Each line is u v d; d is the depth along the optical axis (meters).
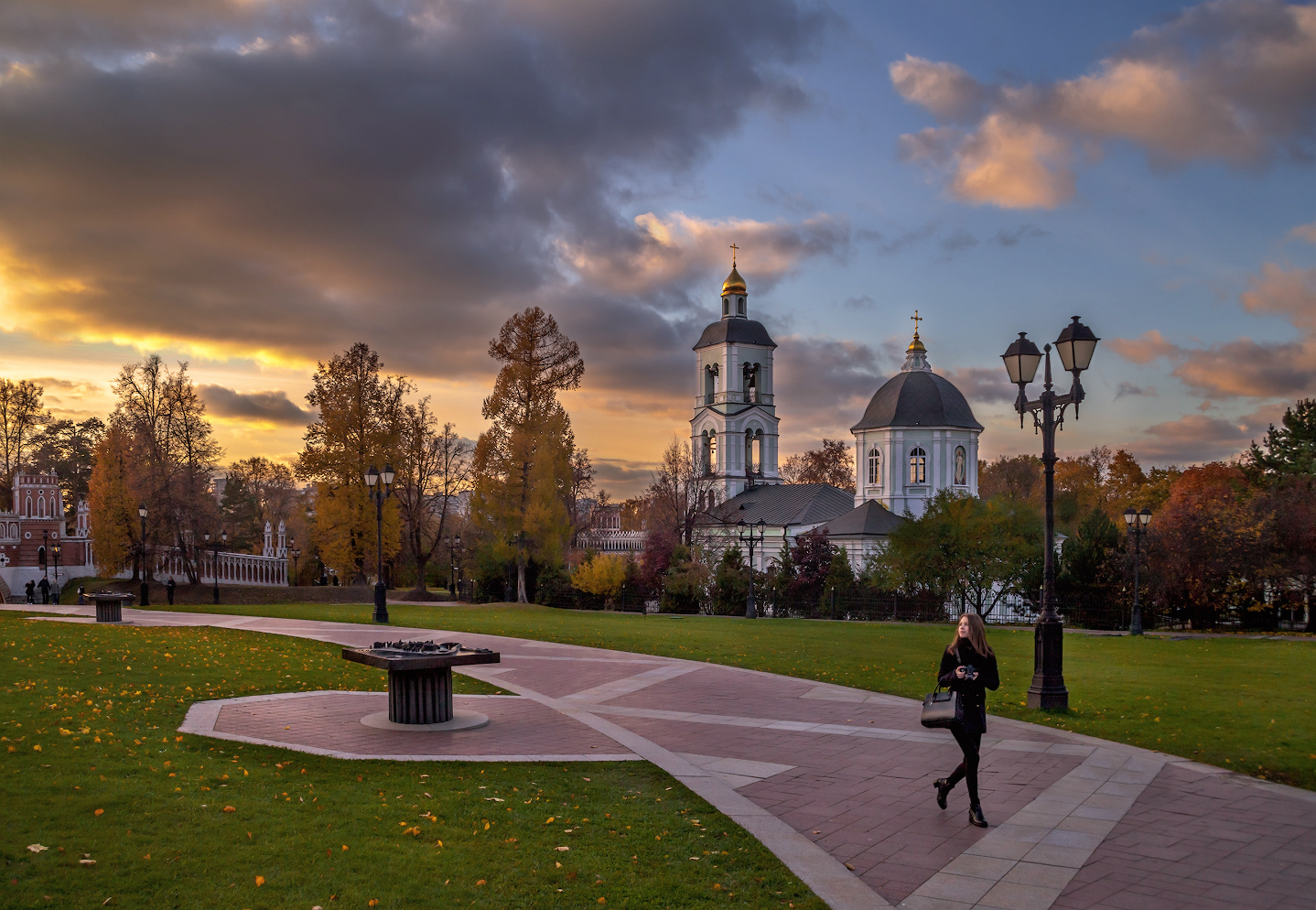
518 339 51.28
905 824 9.59
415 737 13.16
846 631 33.06
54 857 7.55
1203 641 31.12
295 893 7.18
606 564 52.12
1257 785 11.09
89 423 96.94
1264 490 50.81
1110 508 88.06
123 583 58.59
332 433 53.75
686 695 17.39
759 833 9.18
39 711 13.30
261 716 14.30
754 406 85.06
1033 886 7.90
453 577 70.25
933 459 70.94
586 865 8.12
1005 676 20.50
